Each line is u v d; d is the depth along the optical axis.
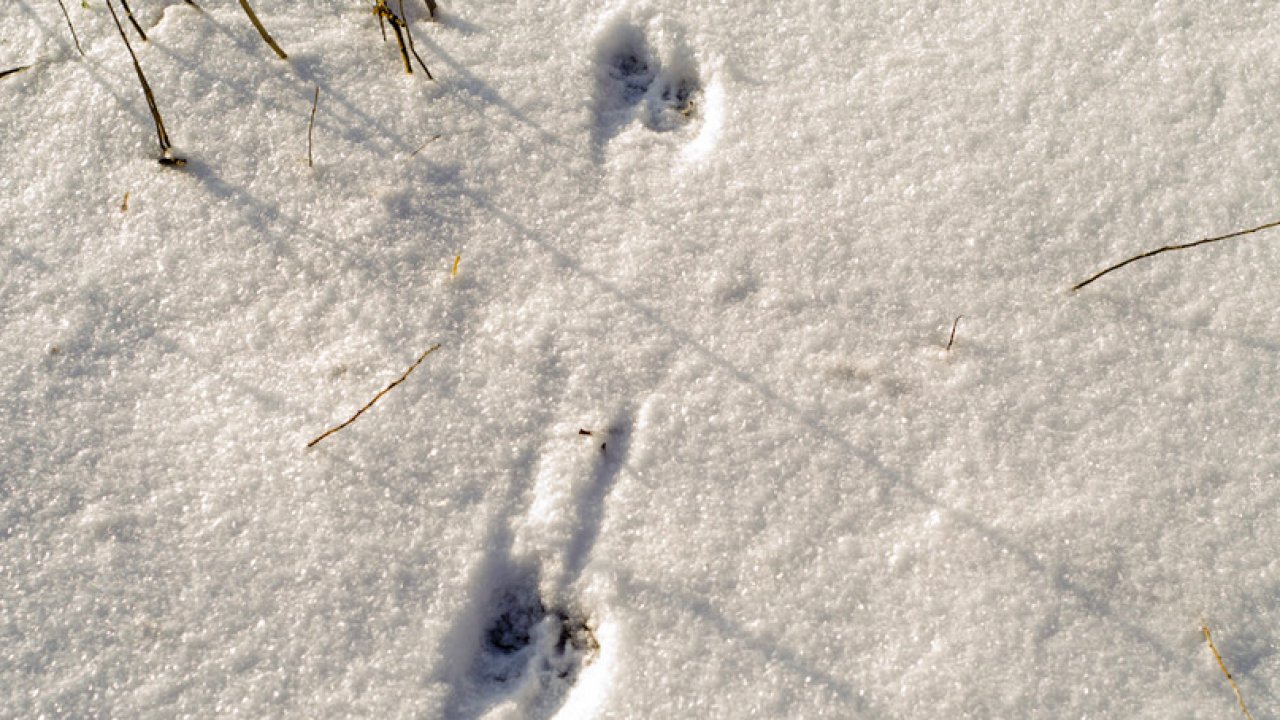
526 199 1.14
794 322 1.12
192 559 1.09
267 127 1.15
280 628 1.08
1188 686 1.06
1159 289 1.12
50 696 1.07
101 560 1.09
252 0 1.17
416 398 1.11
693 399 1.10
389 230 1.13
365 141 1.15
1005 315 1.11
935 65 1.15
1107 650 1.07
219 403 1.11
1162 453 1.09
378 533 1.09
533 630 1.08
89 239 1.13
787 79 1.15
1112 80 1.15
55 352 1.11
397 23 1.13
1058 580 1.08
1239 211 1.12
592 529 1.09
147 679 1.07
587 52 1.16
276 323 1.12
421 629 1.08
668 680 1.07
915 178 1.13
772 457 1.10
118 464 1.10
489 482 1.10
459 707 1.07
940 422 1.10
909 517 1.09
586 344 1.11
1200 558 1.08
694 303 1.12
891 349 1.11
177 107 1.15
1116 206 1.13
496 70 1.16
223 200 1.14
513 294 1.12
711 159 1.14
